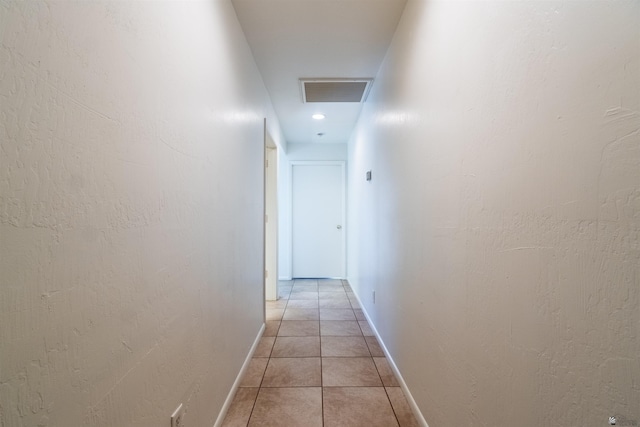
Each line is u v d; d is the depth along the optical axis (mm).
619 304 495
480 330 921
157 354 881
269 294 3738
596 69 533
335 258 4984
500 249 818
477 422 937
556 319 625
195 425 1152
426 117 1369
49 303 526
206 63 1269
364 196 3180
